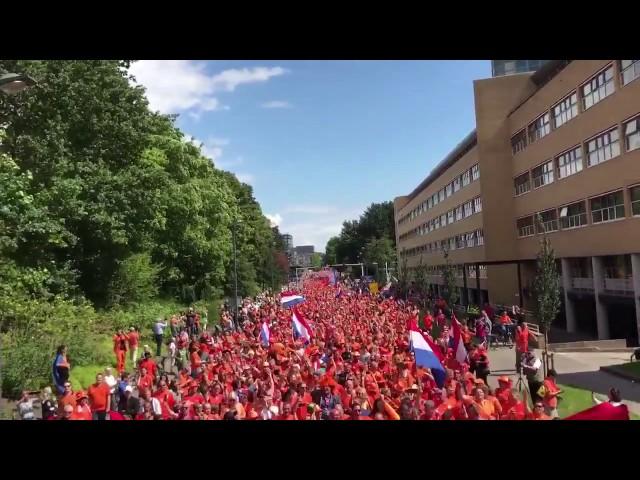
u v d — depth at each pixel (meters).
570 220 39.09
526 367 14.97
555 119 40.97
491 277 51.66
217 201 47.78
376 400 10.90
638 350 24.12
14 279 21.95
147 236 32.66
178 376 19.05
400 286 70.81
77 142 27.53
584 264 38.44
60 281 24.84
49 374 17.88
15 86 10.49
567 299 40.09
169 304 38.34
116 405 14.85
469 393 12.27
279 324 30.20
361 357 18.08
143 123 28.95
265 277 80.38
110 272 29.72
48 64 24.91
